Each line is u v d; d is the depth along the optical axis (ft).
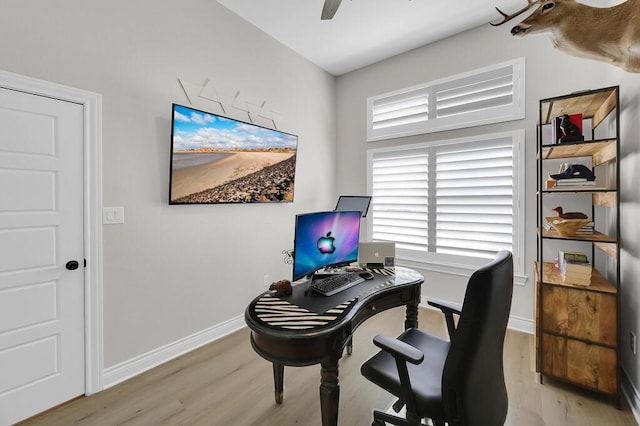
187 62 7.93
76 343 6.14
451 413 3.47
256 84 9.83
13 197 5.34
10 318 5.36
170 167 7.52
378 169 12.37
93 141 6.25
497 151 9.48
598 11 5.73
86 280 6.24
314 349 4.32
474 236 10.02
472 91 9.89
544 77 8.59
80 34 6.04
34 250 5.59
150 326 7.32
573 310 6.16
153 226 7.34
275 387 5.98
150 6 7.16
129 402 6.05
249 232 9.81
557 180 6.66
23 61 5.34
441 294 10.86
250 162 9.48
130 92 6.84
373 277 6.59
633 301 5.84
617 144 5.75
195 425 5.43
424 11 8.93
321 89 12.69
